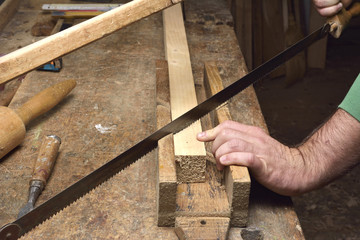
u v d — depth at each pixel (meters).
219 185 1.57
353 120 1.52
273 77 4.60
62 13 2.58
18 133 1.69
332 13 1.88
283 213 1.55
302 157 1.59
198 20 2.71
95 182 1.51
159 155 1.50
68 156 1.72
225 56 2.39
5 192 1.57
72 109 1.96
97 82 2.15
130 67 2.27
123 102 2.02
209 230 1.41
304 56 4.53
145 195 1.57
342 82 4.58
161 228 1.46
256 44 4.34
